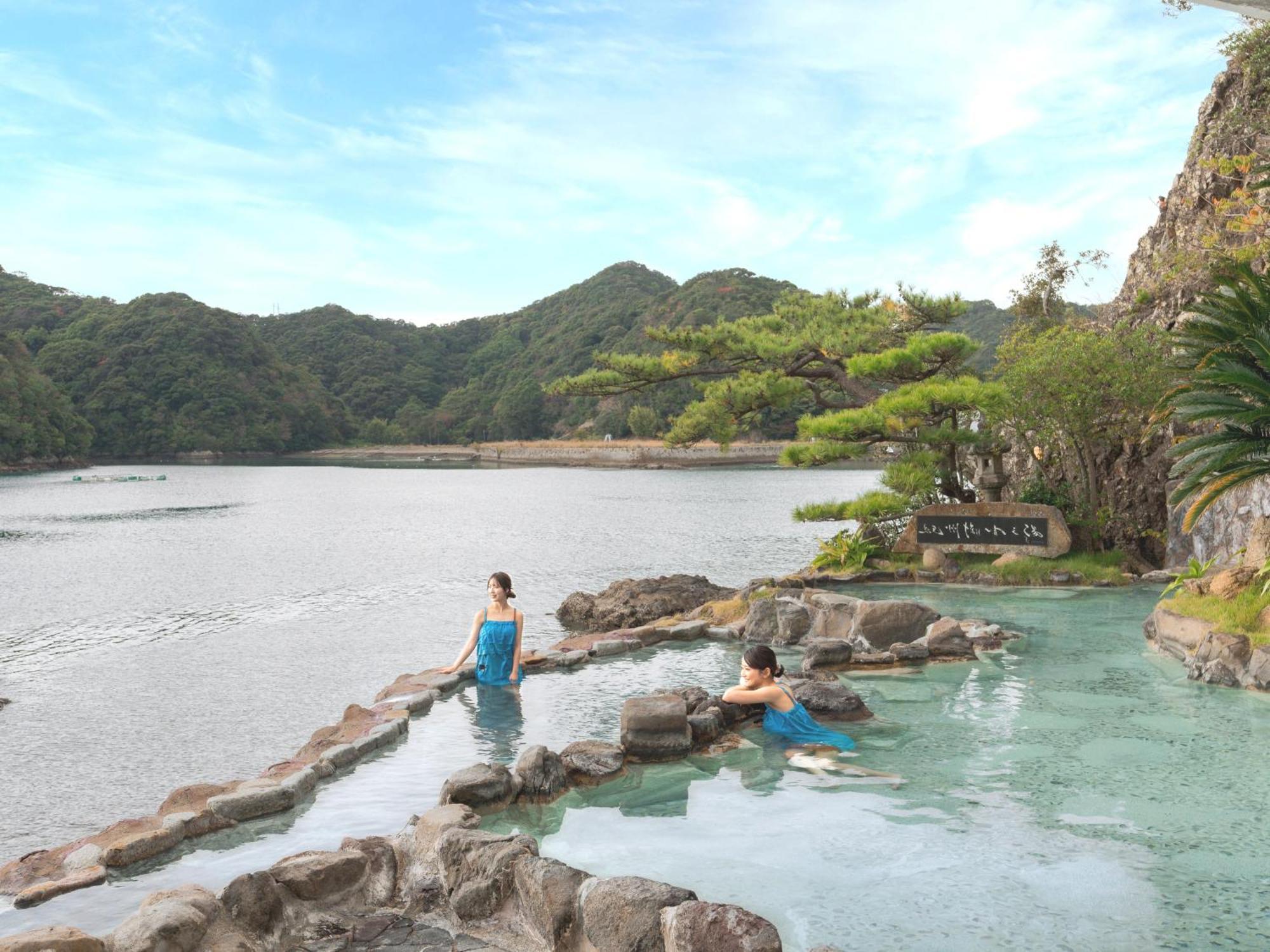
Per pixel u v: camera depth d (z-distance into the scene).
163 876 5.08
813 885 4.73
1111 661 10.32
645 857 5.15
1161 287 22.12
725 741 7.57
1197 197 25.03
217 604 19.77
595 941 4.11
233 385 183.75
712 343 22.02
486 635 10.03
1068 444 19.42
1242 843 5.18
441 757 7.37
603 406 183.50
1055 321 30.64
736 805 6.05
